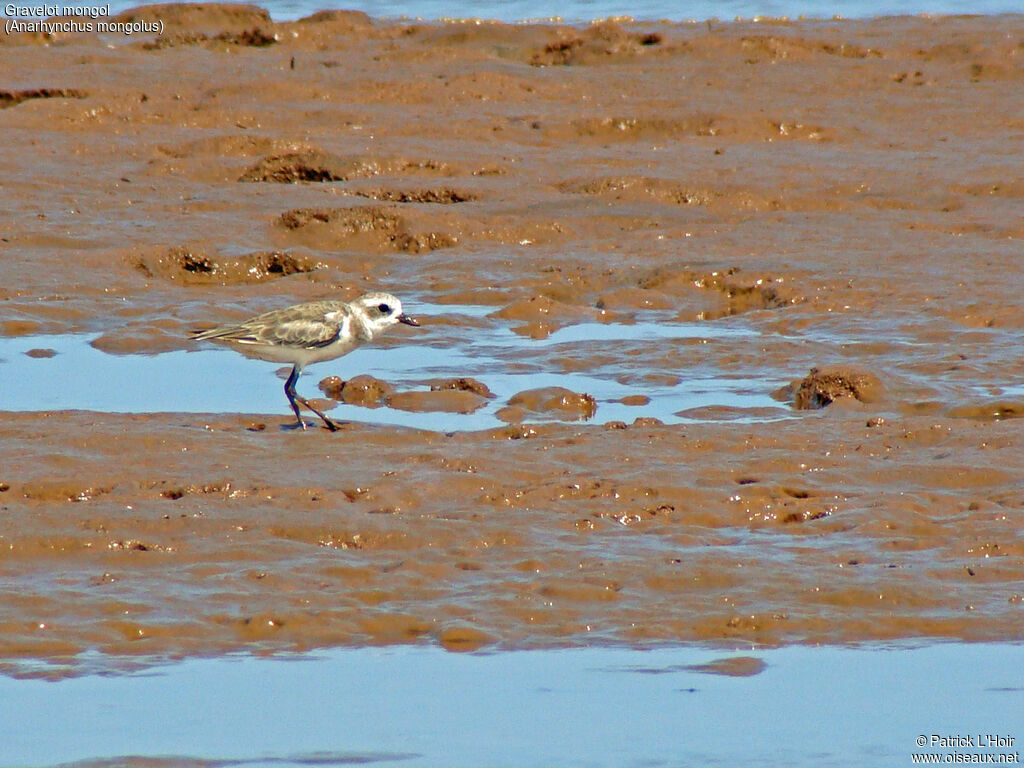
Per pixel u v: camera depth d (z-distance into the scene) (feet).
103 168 92.38
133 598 31.53
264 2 177.58
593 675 28.86
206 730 26.32
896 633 30.68
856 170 94.17
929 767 25.07
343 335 45.68
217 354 56.80
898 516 36.55
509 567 33.65
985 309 61.52
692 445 42.52
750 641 30.45
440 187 87.86
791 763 25.50
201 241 73.87
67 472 39.06
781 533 36.04
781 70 132.16
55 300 63.93
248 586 32.32
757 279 67.92
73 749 25.58
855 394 48.83
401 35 150.10
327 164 93.50
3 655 29.17
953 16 160.15
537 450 41.93
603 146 104.78
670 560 33.86
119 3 168.14
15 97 112.98
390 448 42.47
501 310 63.77
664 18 169.78
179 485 38.17
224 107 111.34
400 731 26.45
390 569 33.40
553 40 140.67
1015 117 112.78
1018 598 31.96
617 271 70.44
